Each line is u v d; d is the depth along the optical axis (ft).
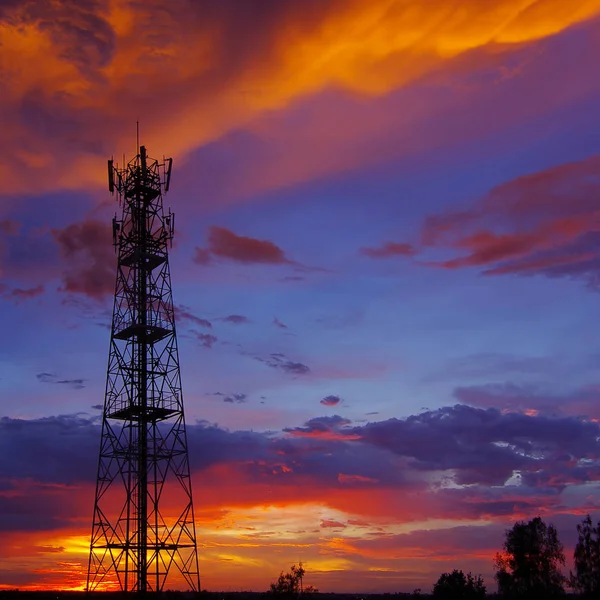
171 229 326.65
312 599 488.44
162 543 289.33
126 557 288.10
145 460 297.94
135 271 320.09
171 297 317.63
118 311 313.32
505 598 347.15
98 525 288.30
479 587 437.99
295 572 443.32
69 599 350.84
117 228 325.42
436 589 442.50
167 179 332.19
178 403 306.55
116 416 300.61
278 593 435.94
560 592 335.88
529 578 340.59
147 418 305.32
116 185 331.16
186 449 303.89
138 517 290.97
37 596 384.47
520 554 343.26
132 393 303.27
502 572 349.61
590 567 315.78
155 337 311.88
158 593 284.20
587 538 320.50
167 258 321.93
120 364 306.55
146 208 330.54
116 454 296.92
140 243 321.52
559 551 344.49
